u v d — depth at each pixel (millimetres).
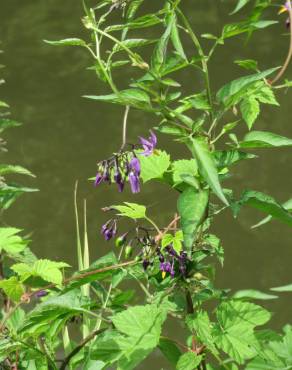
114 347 2051
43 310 2094
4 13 7977
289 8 2182
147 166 2074
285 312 3990
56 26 7652
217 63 6773
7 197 2498
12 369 2199
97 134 5738
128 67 6652
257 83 2141
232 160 2045
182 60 2070
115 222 2094
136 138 5617
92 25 2084
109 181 2057
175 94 2074
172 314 2100
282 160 5211
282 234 4539
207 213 2027
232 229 4578
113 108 6078
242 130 5582
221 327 2064
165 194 4863
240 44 7109
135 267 2115
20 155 5504
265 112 5797
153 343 2041
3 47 7352
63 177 5238
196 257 2105
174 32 2070
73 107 6188
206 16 7754
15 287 2135
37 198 4984
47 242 4574
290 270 4262
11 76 6777
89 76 6676
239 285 4188
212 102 2068
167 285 2111
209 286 2121
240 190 4926
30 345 2139
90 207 4855
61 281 2111
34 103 6297
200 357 2072
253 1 7805
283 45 7035
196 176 2035
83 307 2111
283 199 4801
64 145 5637
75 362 2252
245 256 4379
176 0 2062
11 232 2180
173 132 2064
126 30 2098
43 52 7207
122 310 2160
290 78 6504
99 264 2092
